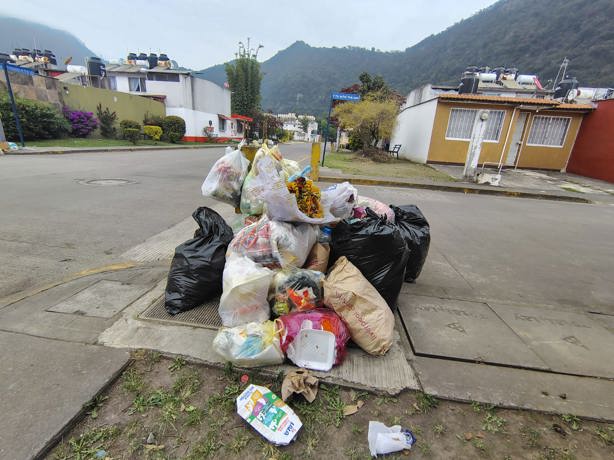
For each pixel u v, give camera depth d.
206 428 1.59
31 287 2.76
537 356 2.23
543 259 4.28
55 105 16.94
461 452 1.55
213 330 2.25
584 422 1.75
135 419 1.61
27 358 1.90
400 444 1.53
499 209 7.41
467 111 13.71
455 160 14.35
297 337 2.00
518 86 20.58
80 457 1.41
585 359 2.24
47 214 4.69
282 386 1.78
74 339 2.08
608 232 5.91
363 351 2.16
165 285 2.82
